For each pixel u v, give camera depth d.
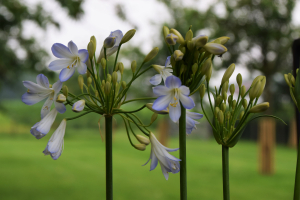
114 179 8.45
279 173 9.48
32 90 1.10
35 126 1.08
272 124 9.34
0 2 6.23
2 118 28.11
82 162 11.35
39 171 9.50
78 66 1.10
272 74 10.84
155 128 23.88
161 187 7.51
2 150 14.91
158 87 1.06
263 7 9.98
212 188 7.42
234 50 10.51
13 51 7.52
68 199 6.34
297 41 1.34
